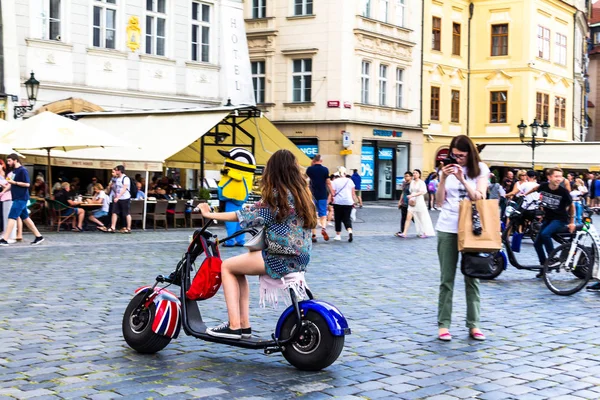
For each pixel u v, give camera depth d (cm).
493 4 5241
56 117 1950
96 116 2402
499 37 5256
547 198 1305
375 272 1334
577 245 1128
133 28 2880
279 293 666
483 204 762
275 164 643
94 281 1134
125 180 2083
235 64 3262
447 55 5038
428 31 4816
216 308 928
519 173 2380
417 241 2012
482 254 779
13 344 731
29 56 2556
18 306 929
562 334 835
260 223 641
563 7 5678
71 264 1324
